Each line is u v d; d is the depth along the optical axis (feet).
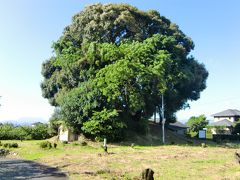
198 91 272.51
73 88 210.59
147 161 109.81
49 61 260.01
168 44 224.74
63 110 190.19
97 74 196.65
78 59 213.66
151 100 220.02
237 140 274.36
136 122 216.13
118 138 187.93
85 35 226.58
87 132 188.96
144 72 196.65
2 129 222.28
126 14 221.87
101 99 189.26
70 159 118.83
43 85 257.55
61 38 239.30
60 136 201.57
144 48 202.80
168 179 76.07
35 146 165.58
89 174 85.51
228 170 89.04
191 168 93.25
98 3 234.58
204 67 272.92
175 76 221.66
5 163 113.39
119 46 205.46
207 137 304.50
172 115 260.62
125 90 199.72
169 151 143.33
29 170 95.45
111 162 108.17
